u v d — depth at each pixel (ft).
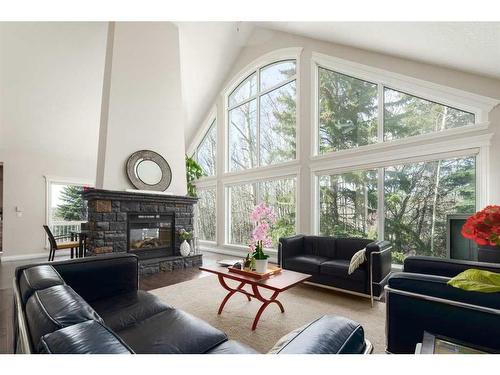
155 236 14.92
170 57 16.31
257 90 18.70
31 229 18.86
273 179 17.22
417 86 11.38
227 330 7.35
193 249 16.12
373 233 12.64
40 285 4.01
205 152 23.27
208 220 22.26
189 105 21.47
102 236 12.75
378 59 12.66
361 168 13.03
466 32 7.59
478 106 9.88
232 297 10.00
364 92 13.46
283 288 7.14
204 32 17.74
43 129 17.85
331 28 12.35
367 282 9.50
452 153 10.43
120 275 6.59
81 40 14.83
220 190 20.75
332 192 14.28
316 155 14.70
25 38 13.61
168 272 14.07
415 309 4.90
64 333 2.54
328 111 14.87
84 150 20.68
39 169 19.25
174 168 15.90
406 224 11.67
